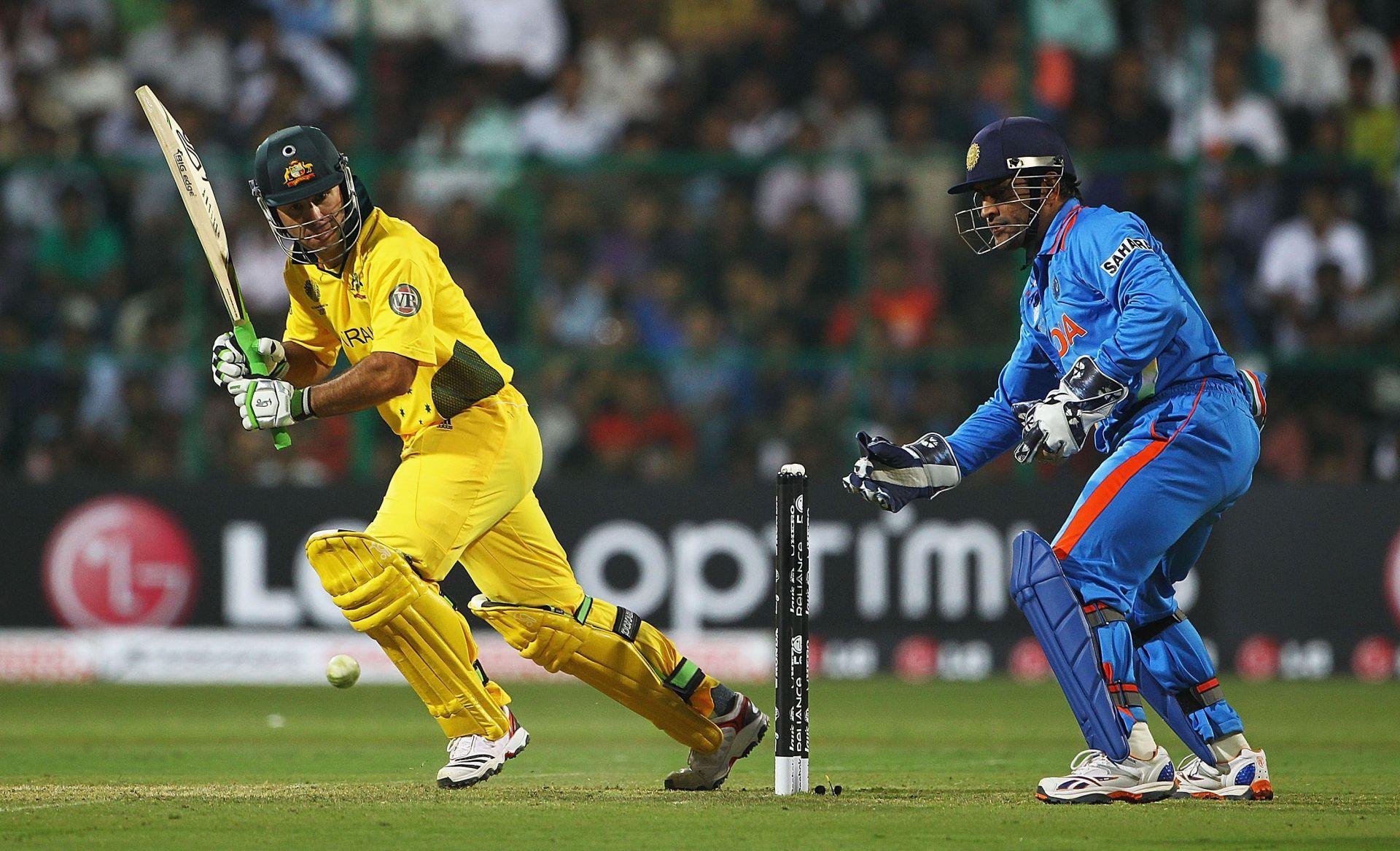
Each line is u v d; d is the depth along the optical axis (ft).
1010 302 129.59
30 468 129.29
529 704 108.47
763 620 125.29
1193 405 54.29
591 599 58.23
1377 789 61.82
